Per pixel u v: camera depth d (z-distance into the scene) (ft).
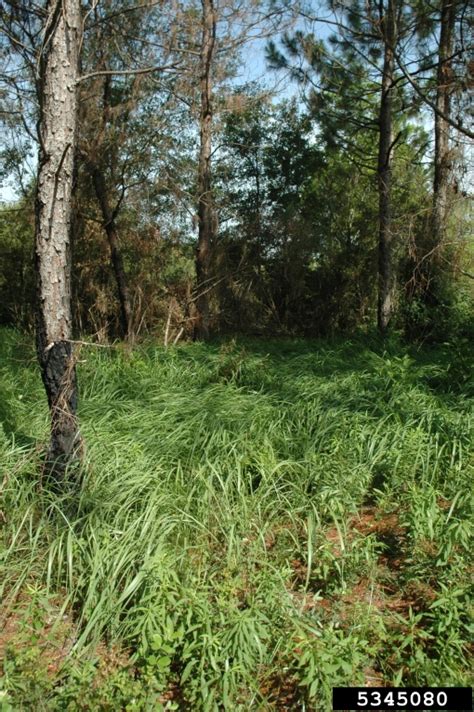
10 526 14.30
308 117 51.52
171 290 45.80
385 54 39.14
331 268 52.95
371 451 18.11
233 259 51.31
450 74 34.91
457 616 10.89
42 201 14.69
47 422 19.79
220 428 18.63
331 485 16.02
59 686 10.44
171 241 45.68
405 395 22.30
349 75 43.32
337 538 14.69
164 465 16.98
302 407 21.36
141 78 35.96
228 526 14.16
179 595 11.41
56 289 14.98
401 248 43.09
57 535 13.71
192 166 43.93
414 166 52.95
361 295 53.42
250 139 55.16
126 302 44.62
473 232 39.32
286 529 14.40
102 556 12.64
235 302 50.19
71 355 15.37
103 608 11.77
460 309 41.91
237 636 10.48
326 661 9.93
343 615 11.91
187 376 28.17
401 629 11.58
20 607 12.53
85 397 24.18
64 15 14.52
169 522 13.79
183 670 10.75
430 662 10.46
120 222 44.70
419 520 13.64
